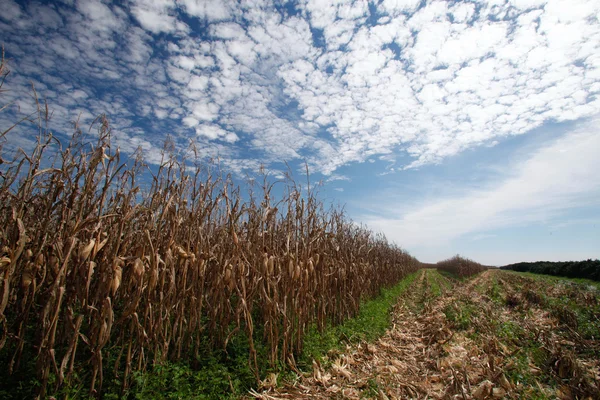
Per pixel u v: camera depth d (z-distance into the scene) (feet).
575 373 18.56
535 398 17.15
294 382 19.25
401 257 91.20
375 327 32.89
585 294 45.62
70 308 13.30
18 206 13.74
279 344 22.50
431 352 26.05
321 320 26.63
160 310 16.15
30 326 15.78
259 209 22.58
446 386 19.45
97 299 14.19
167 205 15.76
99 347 13.28
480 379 19.95
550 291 53.57
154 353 16.37
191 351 19.16
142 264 14.11
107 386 15.10
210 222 20.35
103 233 14.26
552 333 27.43
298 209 24.12
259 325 24.77
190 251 18.40
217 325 20.72
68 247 12.43
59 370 12.68
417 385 19.94
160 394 14.87
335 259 31.78
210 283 20.34
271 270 19.77
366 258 46.47
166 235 17.70
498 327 30.19
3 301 11.75
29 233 14.57
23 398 12.90
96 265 14.60
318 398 17.99
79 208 13.00
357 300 36.45
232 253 19.42
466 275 124.57
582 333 26.71
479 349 25.25
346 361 23.06
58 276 12.36
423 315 40.93
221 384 17.29
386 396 18.10
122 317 14.28
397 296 59.77
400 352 27.25
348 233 39.50
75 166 13.99
